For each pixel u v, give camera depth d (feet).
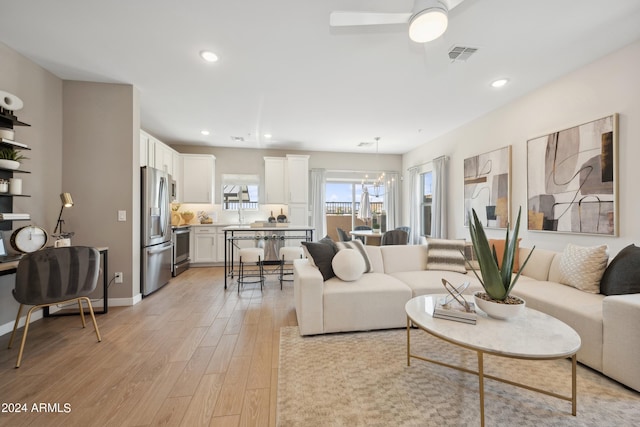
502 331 4.78
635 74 7.55
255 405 5.00
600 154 8.29
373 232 17.80
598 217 8.34
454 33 7.23
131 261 10.40
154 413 4.77
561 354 4.07
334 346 7.19
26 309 8.57
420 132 16.37
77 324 8.63
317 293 7.77
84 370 6.09
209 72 9.35
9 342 7.10
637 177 7.50
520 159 11.27
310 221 20.86
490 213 12.80
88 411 4.81
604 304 5.62
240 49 8.00
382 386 5.48
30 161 8.68
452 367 5.68
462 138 14.96
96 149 10.09
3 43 7.74
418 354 6.76
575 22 6.80
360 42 7.67
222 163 19.95
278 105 12.26
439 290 8.45
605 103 8.24
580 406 4.82
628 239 7.68
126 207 10.31
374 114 13.35
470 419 4.57
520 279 8.84
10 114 7.77
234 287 13.04
